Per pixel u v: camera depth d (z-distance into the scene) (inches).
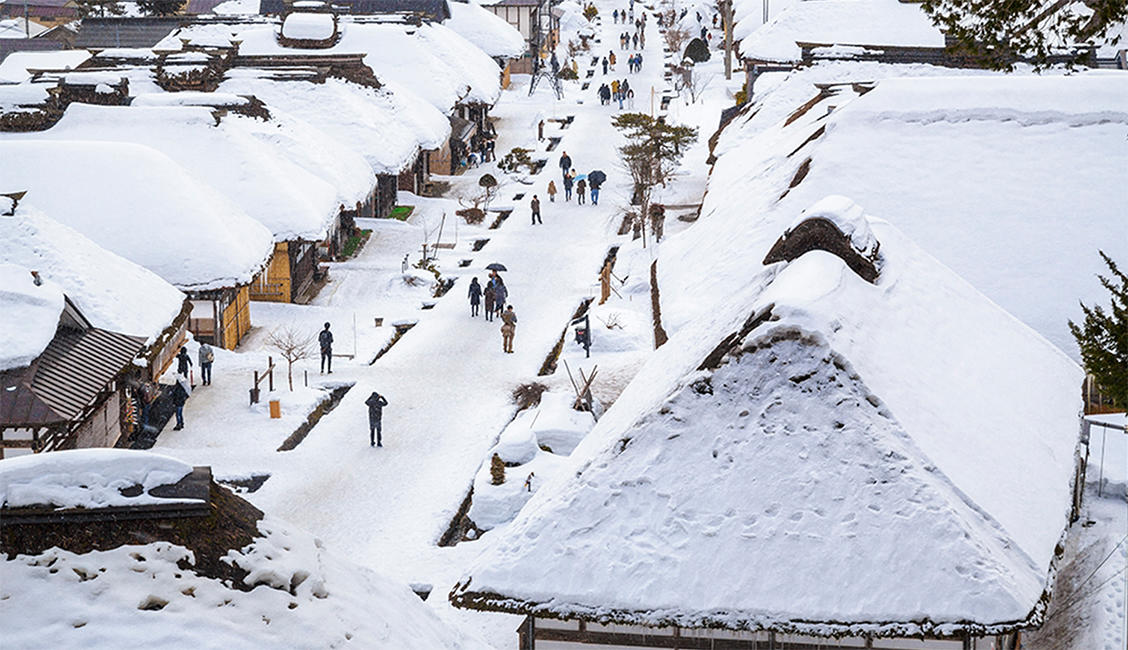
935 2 758.5
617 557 765.9
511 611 763.4
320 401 1594.5
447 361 1736.0
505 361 1734.7
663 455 793.6
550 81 3988.7
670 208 2559.1
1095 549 1018.1
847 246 904.9
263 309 1982.0
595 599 756.6
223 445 1439.5
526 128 3464.6
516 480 1264.8
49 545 519.8
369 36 3134.8
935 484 765.3
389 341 1868.8
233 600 525.7
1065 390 1002.7
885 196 1406.3
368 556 1172.5
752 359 807.7
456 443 1449.3
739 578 747.4
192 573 527.5
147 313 1494.8
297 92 2549.2
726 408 800.9
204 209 1815.9
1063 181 1406.3
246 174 2049.7
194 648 502.3
